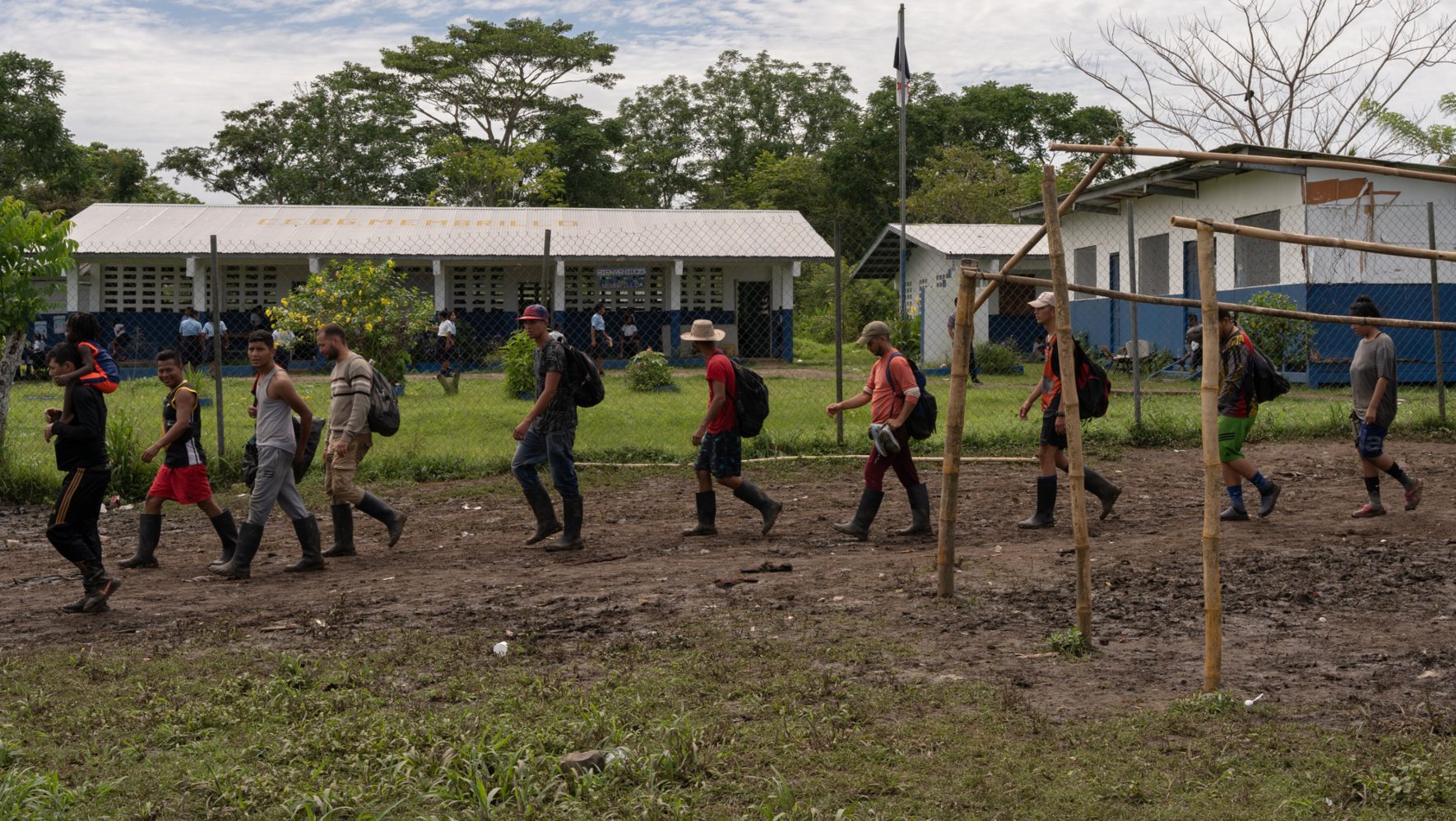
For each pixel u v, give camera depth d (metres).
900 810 3.68
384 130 50.69
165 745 4.37
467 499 10.70
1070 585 6.62
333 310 19.36
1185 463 11.97
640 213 33.44
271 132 52.59
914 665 5.18
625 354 30.44
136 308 29.14
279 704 4.76
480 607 6.45
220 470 11.39
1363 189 20.02
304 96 52.00
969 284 6.29
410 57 52.88
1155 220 24.36
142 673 5.26
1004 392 19.28
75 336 6.49
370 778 3.97
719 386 8.45
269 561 8.14
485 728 4.33
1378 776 3.79
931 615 6.00
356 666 5.30
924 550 7.93
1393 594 6.27
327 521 9.74
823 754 4.12
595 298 31.38
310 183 49.75
